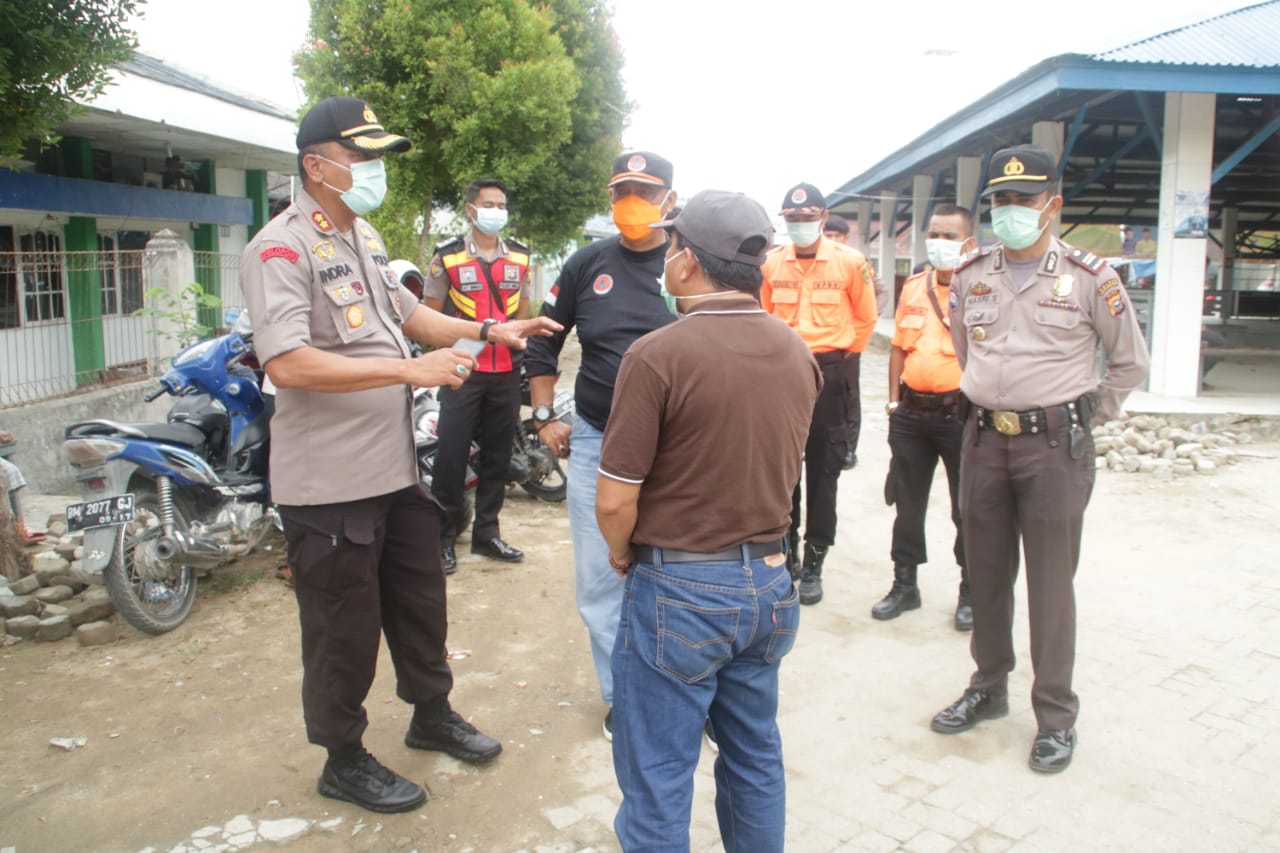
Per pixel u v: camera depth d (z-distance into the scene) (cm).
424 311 315
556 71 1070
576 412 335
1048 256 320
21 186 831
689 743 219
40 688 370
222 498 450
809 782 308
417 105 1058
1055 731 318
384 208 1086
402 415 288
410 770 316
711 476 210
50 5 414
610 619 331
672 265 222
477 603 466
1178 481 680
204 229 1192
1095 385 319
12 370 831
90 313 920
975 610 342
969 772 314
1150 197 2077
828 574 511
